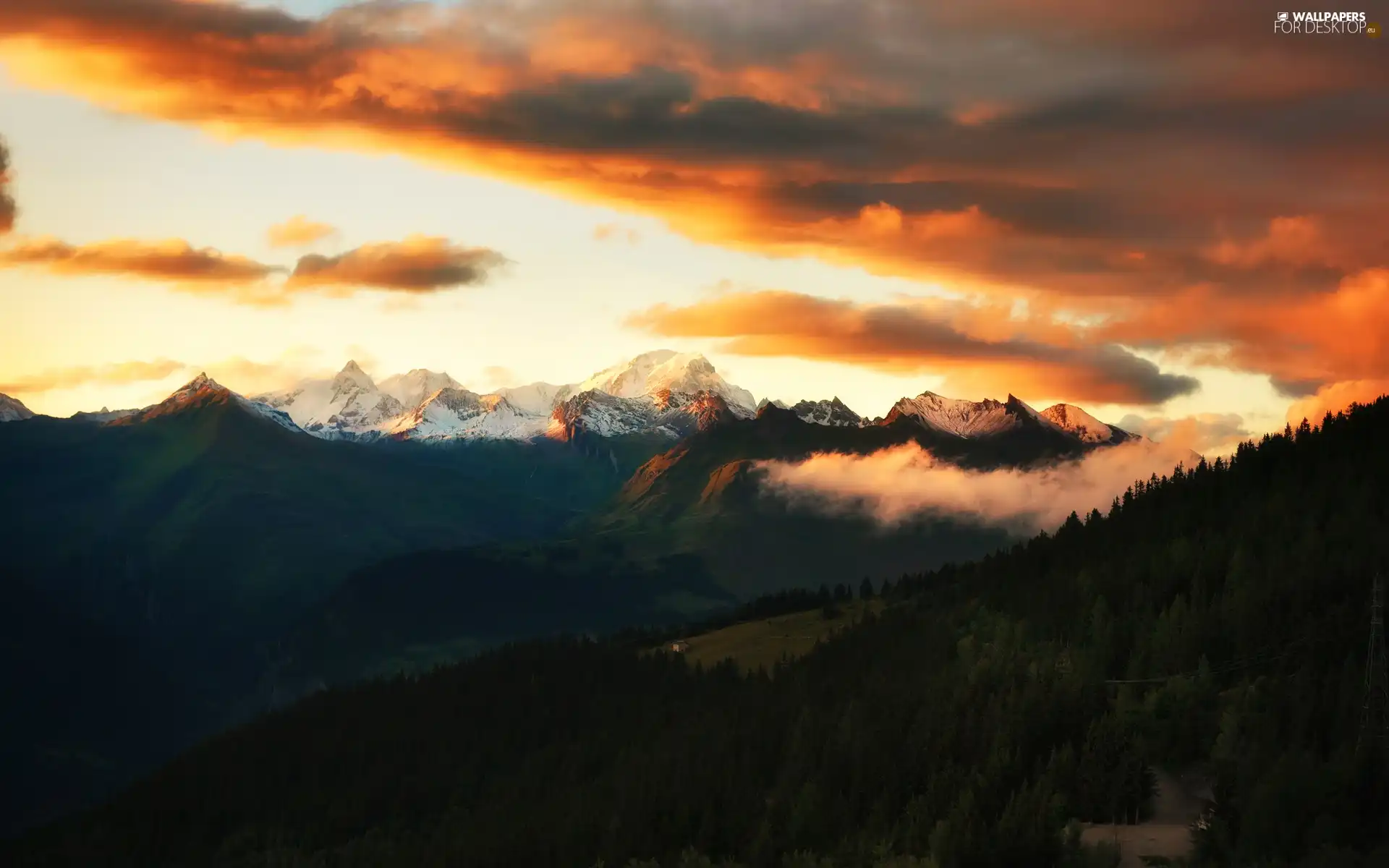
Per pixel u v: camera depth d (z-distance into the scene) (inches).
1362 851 7239.2
